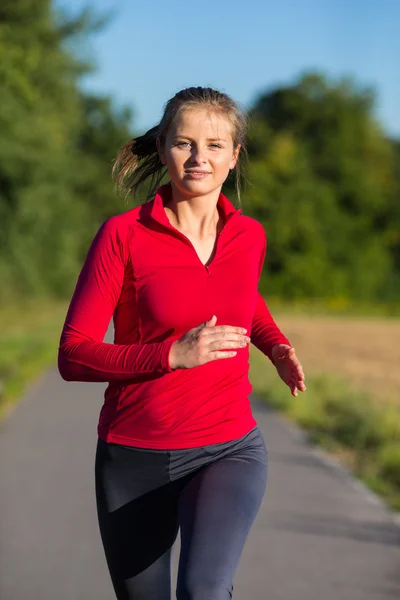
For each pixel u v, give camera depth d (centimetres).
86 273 547
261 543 1051
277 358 608
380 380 3141
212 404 548
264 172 10806
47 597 855
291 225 10762
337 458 1602
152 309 543
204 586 494
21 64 5088
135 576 568
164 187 573
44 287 6259
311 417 1980
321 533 1092
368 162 12112
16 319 5894
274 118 12112
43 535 1059
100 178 9762
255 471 544
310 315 9244
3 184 5094
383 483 1388
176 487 553
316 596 867
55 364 3422
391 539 1073
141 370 509
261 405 2272
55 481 1338
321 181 11538
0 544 1024
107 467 561
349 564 973
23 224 5434
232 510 520
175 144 556
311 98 12006
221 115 556
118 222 549
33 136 4959
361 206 11550
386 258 11612
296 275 10731
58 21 5538
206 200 564
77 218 6800
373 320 8631
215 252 562
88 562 963
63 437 1730
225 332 499
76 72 5694
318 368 3541
